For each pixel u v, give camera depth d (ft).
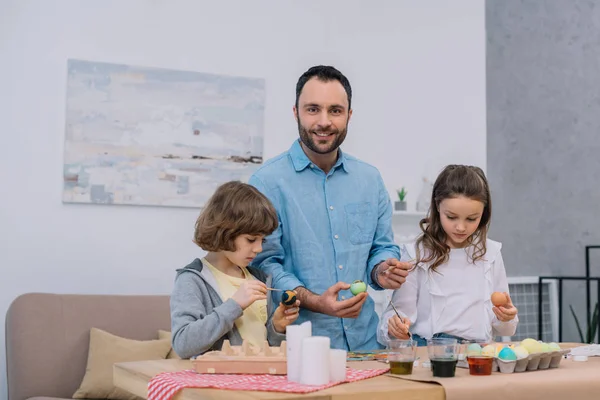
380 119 14.37
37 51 12.41
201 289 6.43
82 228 12.51
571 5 17.87
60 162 12.44
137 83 12.84
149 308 11.88
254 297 6.00
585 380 5.32
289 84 13.84
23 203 12.23
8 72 12.25
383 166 14.34
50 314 11.30
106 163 12.62
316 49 14.05
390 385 4.90
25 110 12.30
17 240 12.17
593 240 17.69
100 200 12.55
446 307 7.43
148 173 12.82
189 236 13.11
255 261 7.21
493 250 7.66
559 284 16.89
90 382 10.81
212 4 13.43
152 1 13.08
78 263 12.44
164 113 12.96
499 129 17.44
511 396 5.01
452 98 14.87
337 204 7.41
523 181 17.57
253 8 13.69
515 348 5.59
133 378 5.77
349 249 7.38
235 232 6.32
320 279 7.23
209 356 5.48
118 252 12.67
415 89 14.64
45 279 12.27
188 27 13.26
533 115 17.74
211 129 13.23
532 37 17.83
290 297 6.14
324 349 4.91
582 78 17.83
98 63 12.64
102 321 11.51
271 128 13.67
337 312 6.37
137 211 12.82
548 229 17.67
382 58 14.46
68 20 12.60
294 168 7.40
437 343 5.42
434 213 7.55
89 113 12.57
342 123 6.98
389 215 7.82
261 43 13.71
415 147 14.55
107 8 12.83
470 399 4.87
